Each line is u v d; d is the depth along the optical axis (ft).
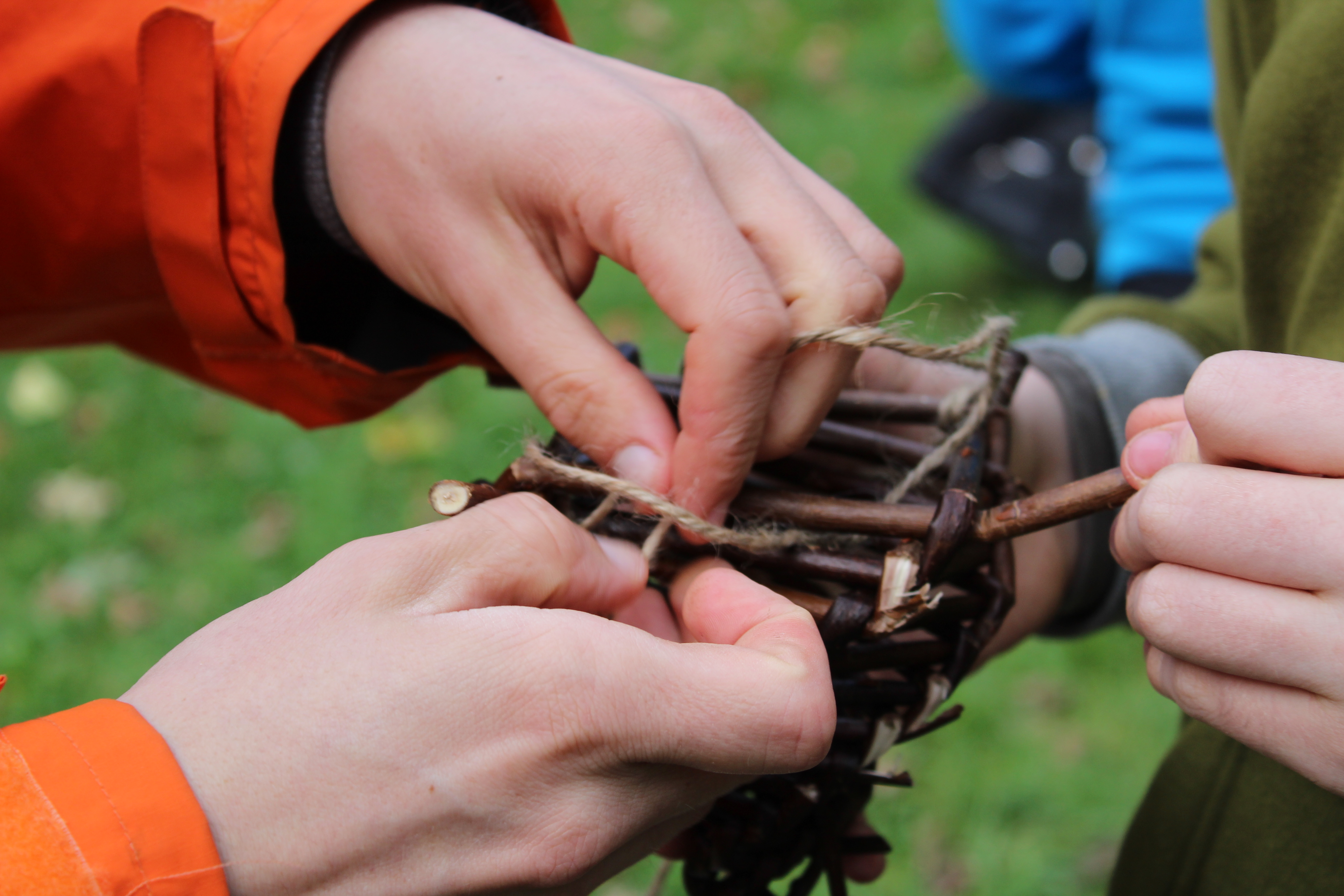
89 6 1.50
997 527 1.38
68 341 1.81
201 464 4.27
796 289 1.41
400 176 1.48
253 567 3.83
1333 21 1.37
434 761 1.26
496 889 1.29
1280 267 1.45
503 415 4.43
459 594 1.31
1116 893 1.57
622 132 1.39
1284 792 1.41
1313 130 1.39
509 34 1.48
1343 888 1.37
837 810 1.49
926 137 5.93
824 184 1.50
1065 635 1.76
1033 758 3.13
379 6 1.50
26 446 4.31
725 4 7.36
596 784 1.29
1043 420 1.69
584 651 1.27
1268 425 1.24
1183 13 2.62
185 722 1.24
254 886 1.24
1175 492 1.27
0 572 3.81
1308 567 1.23
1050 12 4.02
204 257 1.54
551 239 1.45
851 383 1.64
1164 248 2.85
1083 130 4.55
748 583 1.39
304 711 1.25
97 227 1.59
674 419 1.52
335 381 1.62
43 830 1.19
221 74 1.49
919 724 1.44
